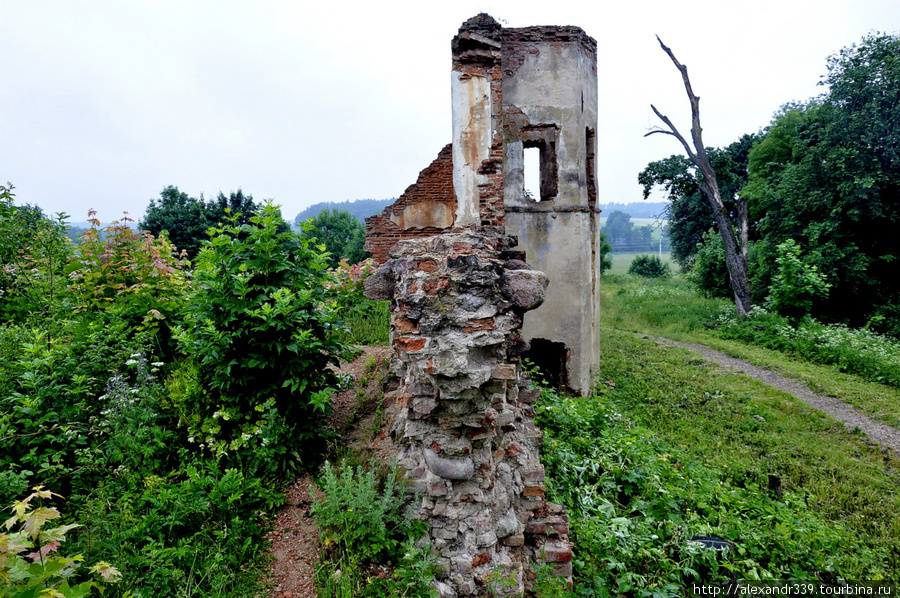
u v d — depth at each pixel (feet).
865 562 17.48
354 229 138.41
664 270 139.44
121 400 14.65
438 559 12.35
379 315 36.14
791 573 16.52
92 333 17.70
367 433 17.56
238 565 12.47
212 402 16.19
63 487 13.74
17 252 27.25
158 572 11.18
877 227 60.95
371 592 11.51
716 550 16.21
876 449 27.91
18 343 18.22
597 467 19.86
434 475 12.69
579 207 35.24
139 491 13.60
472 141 28.12
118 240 22.11
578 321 35.47
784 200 66.44
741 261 64.75
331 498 12.75
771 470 24.53
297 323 17.12
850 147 57.82
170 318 20.75
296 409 17.01
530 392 17.97
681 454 23.80
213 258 17.12
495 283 12.14
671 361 44.98
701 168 64.64
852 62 58.75
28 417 14.25
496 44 27.73
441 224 34.78
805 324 54.19
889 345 47.85
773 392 36.06
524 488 14.65
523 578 13.51
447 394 11.29
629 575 14.65
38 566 7.55
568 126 35.04
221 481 13.78
